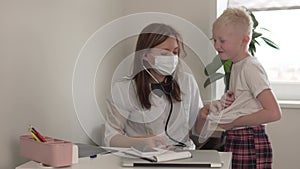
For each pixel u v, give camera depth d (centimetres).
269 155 194
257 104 190
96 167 134
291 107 250
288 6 259
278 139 254
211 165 134
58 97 178
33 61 160
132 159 138
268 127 254
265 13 274
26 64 156
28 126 158
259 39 275
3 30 143
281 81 274
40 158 134
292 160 253
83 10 198
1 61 143
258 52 277
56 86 176
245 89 191
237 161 193
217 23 195
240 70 193
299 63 272
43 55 167
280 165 255
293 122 252
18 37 151
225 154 153
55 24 175
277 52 275
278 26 274
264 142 193
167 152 142
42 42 166
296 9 259
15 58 150
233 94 195
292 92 269
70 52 187
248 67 190
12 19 148
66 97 184
